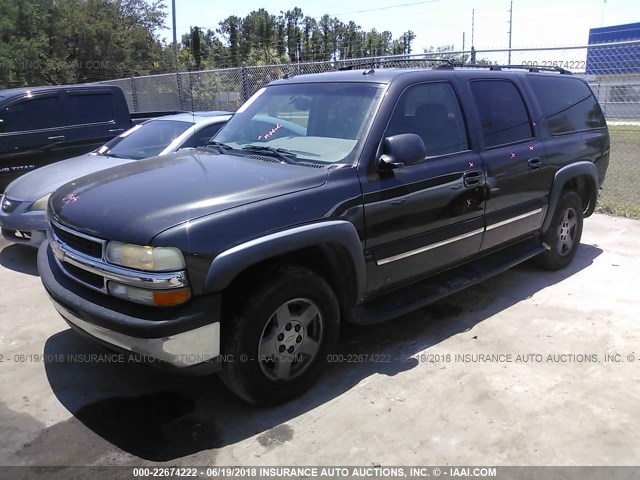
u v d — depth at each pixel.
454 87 4.25
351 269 3.44
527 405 3.24
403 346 3.99
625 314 4.47
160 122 7.07
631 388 3.41
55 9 27.20
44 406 3.30
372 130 3.58
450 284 4.21
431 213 3.86
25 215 5.59
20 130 8.05
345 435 3.00
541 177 4.88
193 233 2.76
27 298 4.97
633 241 6.52
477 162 4.21
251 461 2.80
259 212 2.98
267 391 3.16
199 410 3.25
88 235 2.98
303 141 3.82
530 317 4.44
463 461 2.79
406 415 3.16
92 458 2.84
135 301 2.82
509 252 4.89
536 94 5.06
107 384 3.54
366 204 3.44
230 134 4.29
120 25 30.84
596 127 5.79
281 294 3.07
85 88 8.80
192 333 2.78
